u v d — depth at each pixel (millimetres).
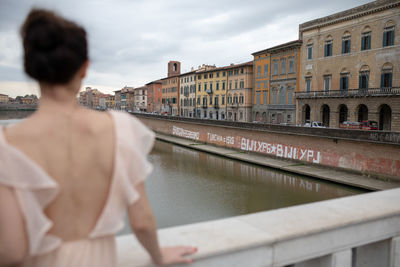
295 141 25922
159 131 56062
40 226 768
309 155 24578
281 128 27266
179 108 77750
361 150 20344
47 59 783
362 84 33750
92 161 846
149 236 956
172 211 17094
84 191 843
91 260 866
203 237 1540
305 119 41344
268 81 47125
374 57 32375
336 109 36031
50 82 827
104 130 872
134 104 117188
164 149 39031
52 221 830
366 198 2285
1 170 731
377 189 17375
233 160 30703
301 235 1620
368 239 1916
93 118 880
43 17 804
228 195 19688
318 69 38844
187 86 72875
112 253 930
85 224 863
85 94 162250
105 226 862
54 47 802
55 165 811
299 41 40750
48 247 821
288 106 43156
